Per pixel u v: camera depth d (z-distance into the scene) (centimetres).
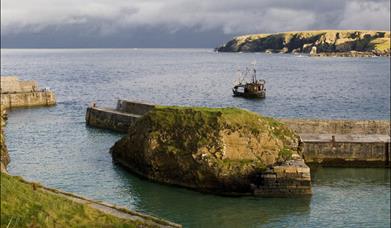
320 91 14412
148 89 14675
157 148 4794
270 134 4891
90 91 14062
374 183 4947
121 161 5269
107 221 2794
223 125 4766
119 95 13062
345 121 6244
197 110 5016
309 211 4122
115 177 4834
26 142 6450
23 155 5684
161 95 13112
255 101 11981
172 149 4722
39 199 2775
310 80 18438
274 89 14862
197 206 4153
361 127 6234
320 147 5609
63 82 17062
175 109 5112
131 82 17062
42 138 6750
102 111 7656
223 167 4519
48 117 8756
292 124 6225
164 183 4672
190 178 4572
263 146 4778
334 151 5606
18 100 10131
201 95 13100
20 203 2627
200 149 4619
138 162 4959
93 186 4550
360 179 5084
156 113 5112
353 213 4091
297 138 5216
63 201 2908
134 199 4256
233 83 16550
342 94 13638
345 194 4569
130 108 7588
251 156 4672
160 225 2956
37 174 4875
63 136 6912
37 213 2575
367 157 5594
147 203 4178
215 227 3731
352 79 19012
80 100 11819
